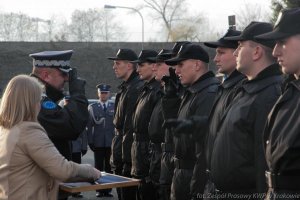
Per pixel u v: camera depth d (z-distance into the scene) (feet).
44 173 12.06
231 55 12.62
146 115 19.20
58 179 11.96
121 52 22.38
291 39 9.41
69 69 15.42
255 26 11.30
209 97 14.19
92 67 125.08
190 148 14.08
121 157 22.59
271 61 11.18
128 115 21.27
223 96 12.26
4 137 11.84
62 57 15.20
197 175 13.29
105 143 30.40
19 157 11.68
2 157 11.73
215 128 11.94
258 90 10.96
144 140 19.48
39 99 12.12
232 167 10.95
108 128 30.45
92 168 12.76
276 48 9.73
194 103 14.39
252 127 10.80
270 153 9.47
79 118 14.94
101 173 13.88
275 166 9.32
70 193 13.33
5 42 124.16
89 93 123.95
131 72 22.29
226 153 11.07
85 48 125.59
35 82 12.12
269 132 9.76
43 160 11.69
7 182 11.67
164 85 16.66
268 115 10.06
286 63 9.52
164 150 16.66
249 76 11.46
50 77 15.16
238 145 10.91
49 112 14.55
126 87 22.16
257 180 10.52
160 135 17.89
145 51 20.45
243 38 11.37
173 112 15.99
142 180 19.45
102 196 29.76
